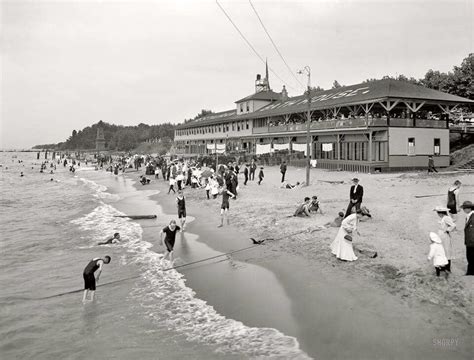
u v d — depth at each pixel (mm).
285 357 8008
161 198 32844
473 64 50781
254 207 23422
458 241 13312
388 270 11570
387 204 20625
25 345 8859
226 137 71125
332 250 13555
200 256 15312
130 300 11367
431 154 39094
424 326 8656
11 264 15125
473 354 7598
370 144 37094
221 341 8812
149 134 180625
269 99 67812
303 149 48219
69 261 15391
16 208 30688
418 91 39750
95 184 50812
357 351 8016
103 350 8562
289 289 11406
